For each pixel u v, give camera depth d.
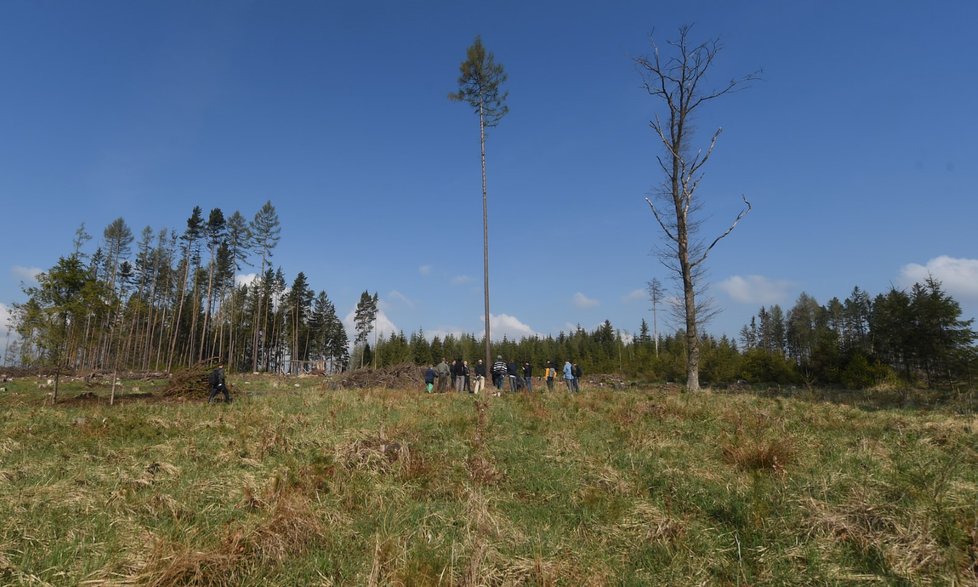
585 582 3.83
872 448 7.11
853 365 25.06
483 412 10.42
